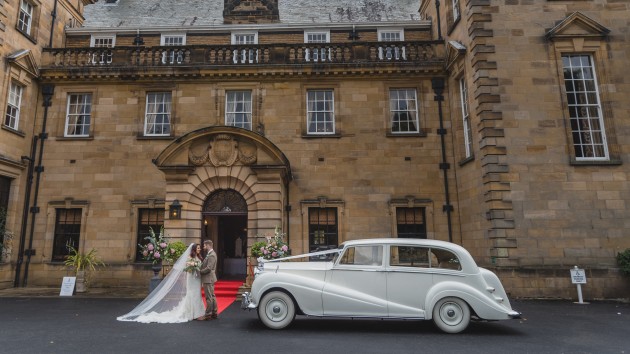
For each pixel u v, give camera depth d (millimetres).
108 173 16906
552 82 14141
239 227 19438
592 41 14359
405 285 8250
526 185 13445
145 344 7242
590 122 14188
